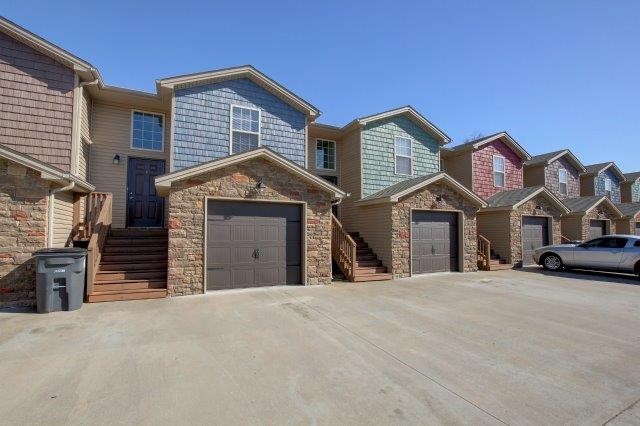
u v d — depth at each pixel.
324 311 6.79
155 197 11.38
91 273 7.32
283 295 8.27
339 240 11.27
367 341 5.10
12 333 5.23
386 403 3.34
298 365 4.20
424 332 5.55
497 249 14.98
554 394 3.56
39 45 8.66
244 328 5.63
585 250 12.37
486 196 16.95
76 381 3.71
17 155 6.80
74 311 6.56
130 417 3.05
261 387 3.63
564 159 20.38
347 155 14.36
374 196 12.50
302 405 3.28
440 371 4.09
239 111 11.24
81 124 9.39
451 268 12.76
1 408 3.17
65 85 8.99
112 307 6.92
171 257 8.08
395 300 7.86
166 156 11.59
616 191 23.62
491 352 4.71
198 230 8.41
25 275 6.94
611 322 6.21
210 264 8.60
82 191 8.79
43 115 8.72
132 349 4.63
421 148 14.86
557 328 5.83
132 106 11.20
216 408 3.21
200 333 5.34
